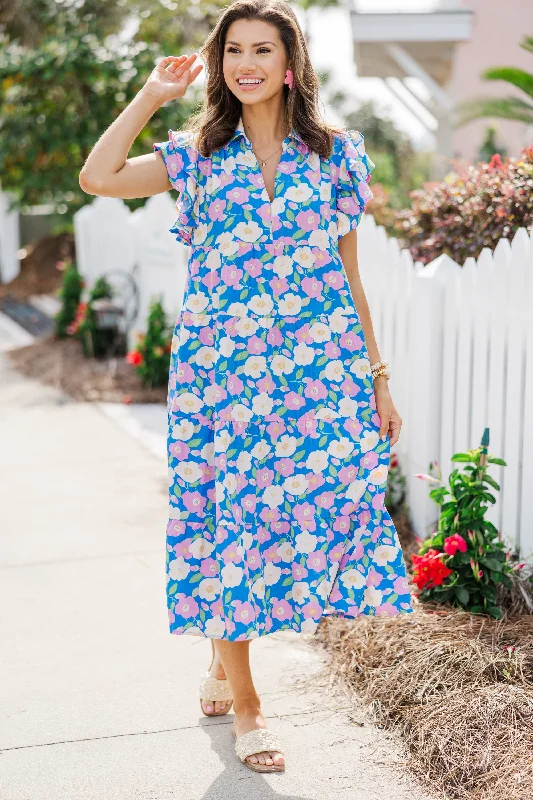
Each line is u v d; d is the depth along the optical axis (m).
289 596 2.66
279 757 2.60
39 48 11.20
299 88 2.50
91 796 2.49
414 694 2.85
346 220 2.60
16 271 13.91
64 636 3.46
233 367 2.53
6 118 11.34
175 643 3.41
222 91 2.53
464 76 11.28
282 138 2.55
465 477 3.43
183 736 2.79
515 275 3.58
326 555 2.64
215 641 2.76
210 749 2.72
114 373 8.10
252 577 2.58
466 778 2.50
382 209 6.43
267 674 3.16
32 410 7.15
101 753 2.70
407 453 4.38
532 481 3.55
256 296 2.52
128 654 3.32
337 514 2.64
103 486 5.32
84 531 4.59
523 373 3.60
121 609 3.69
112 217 8.99
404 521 4.27
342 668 3.11
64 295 9.48
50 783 2.55
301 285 2.54
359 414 2.63
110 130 2.50
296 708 2.93
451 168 10.72
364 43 10.12
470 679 2.85
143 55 10.87
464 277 3.90
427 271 4.11
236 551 2.54
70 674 3.17
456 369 4.01
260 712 2.72
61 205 12.46
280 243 2.51
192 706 2.97
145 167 2.54
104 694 3.04
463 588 3.31
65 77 10.60
